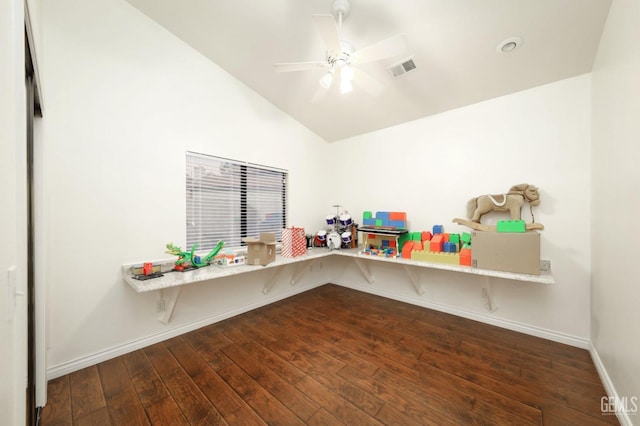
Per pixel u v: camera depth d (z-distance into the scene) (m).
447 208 2.97
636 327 1.29
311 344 2.31
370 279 3.70
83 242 1.97
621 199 1.49
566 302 2.28
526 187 2.39
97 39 2.02
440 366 1.97
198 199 2.69
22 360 0.76
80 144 1.95
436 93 2.68
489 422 1.44
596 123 1.99
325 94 3.04
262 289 3.24
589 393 1.67
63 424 1.44
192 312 2.60
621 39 1.48
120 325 2.15
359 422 1.45
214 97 2.76
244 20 2.20
